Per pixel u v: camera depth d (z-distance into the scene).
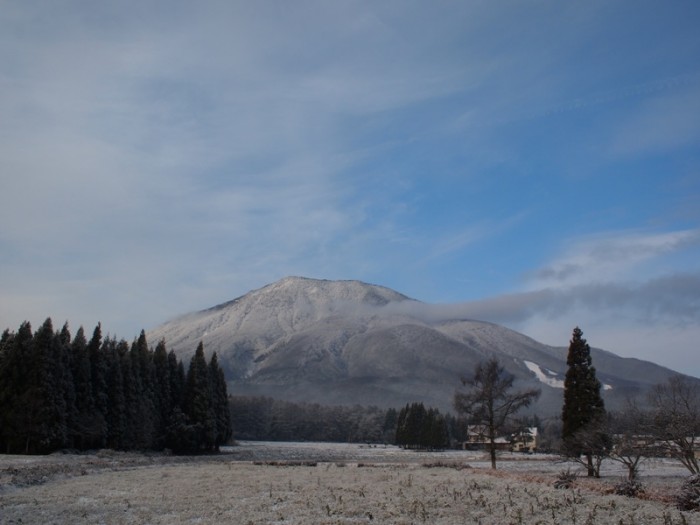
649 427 44.53
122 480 41.38
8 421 65.75
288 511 26.77
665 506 27.91
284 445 154.88
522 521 23.73
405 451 138.38
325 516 25.47
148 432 84.44
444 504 28.48
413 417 158.88
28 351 69.12
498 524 23.27
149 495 32.59
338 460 85.31
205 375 97.06
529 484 38.06
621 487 33.06
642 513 25.28
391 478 43.62
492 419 60.53
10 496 31.44
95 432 74.06
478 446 155.75
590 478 48.28
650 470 63.53
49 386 68.44
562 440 59.09
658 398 47.75
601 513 25.53
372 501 29.55
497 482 39.28
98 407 77.75
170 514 26.16
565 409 61.00
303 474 48.38
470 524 23.30
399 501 29.50
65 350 73.69
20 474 40.62
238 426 192.12
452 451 147.75
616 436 49.78
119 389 80.62
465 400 61.38
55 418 69.19
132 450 81.31
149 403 87.31
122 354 90.44
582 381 60.28
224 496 32.28
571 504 27.88
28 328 70.81
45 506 28.11
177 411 91.69
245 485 38.00
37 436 65.81
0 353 70.88
